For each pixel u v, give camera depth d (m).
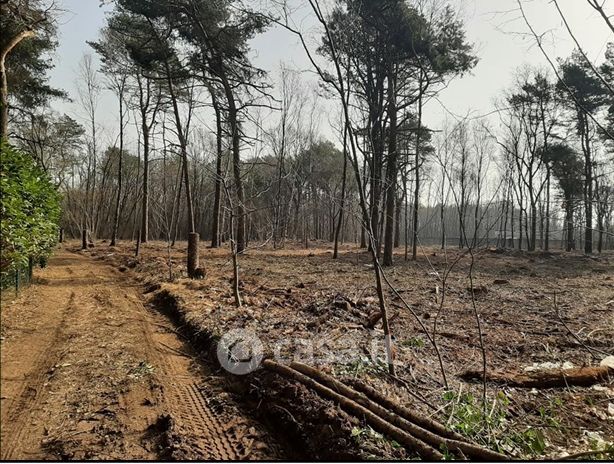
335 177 38.12
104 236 39.88
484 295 10.52
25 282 9.05
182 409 4.21
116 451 3.42
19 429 3.63
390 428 3.44
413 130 14.75
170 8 14.41
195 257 11.28
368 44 11.60
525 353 6.02
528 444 3.46
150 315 7.91
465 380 4.93
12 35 10.41
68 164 28.67
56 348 5.53
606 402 4.43
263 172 31.34
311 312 7.40
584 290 11.72
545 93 22.56
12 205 6.71
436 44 13.24
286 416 3.90
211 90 15.72
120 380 4.73
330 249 28.12
